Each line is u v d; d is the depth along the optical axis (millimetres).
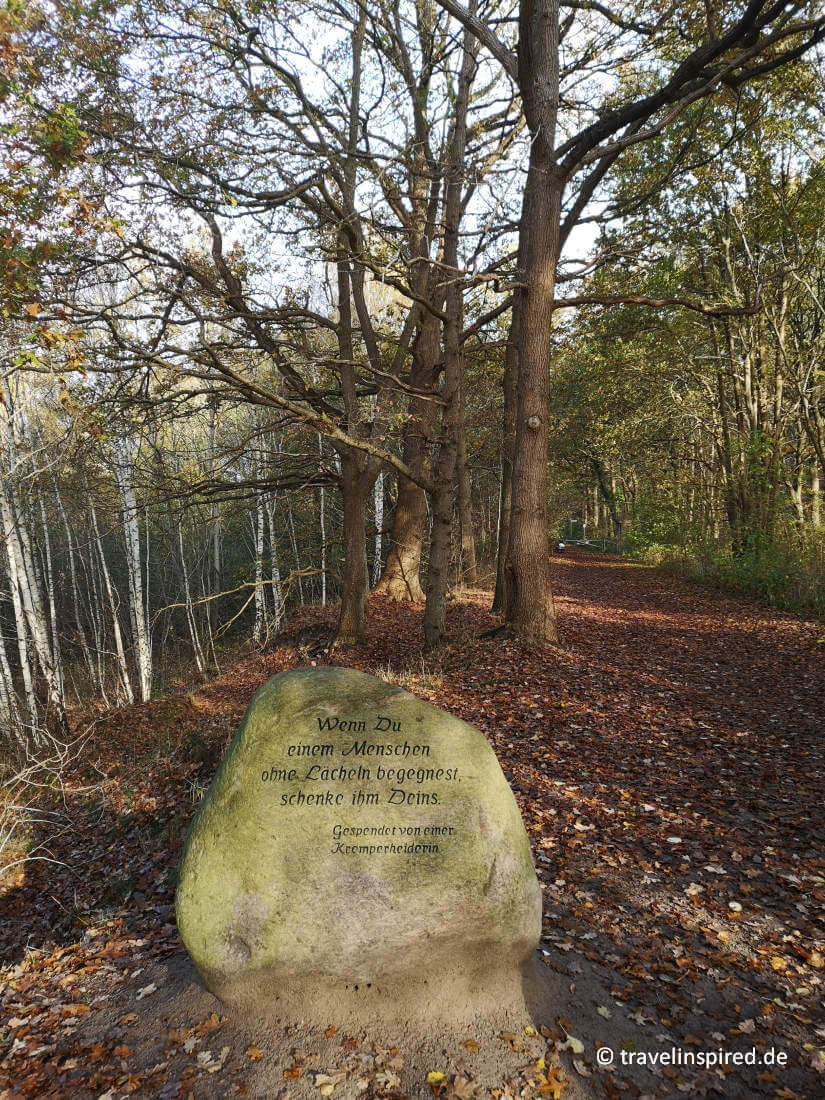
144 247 10750
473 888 3639
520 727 8203
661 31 12594
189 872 3785
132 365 10367
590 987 3996
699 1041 3635
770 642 12562
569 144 11008
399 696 4035
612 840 5820
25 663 13562
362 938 3559
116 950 4820
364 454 14891
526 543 11156
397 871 3615
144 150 10578
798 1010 3883
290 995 3621
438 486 12500
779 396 18953
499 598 15688
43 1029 3867
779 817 6008
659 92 9578
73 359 6250
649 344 20938
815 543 17047
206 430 24891
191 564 27344
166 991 3979
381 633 16109
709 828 5934
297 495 19812
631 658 11555
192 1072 3320
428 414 16891
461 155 12484
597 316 15875
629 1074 3381
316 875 3598
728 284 19359
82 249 9719
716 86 10109
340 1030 3516
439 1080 3244
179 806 7574
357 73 13555
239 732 4035
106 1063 3459
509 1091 3211
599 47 13531
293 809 3678
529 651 10711
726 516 25016
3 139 5590
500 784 3887
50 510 19797
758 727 8227
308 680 4102
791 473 20266
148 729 12383
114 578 27016
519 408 11109
